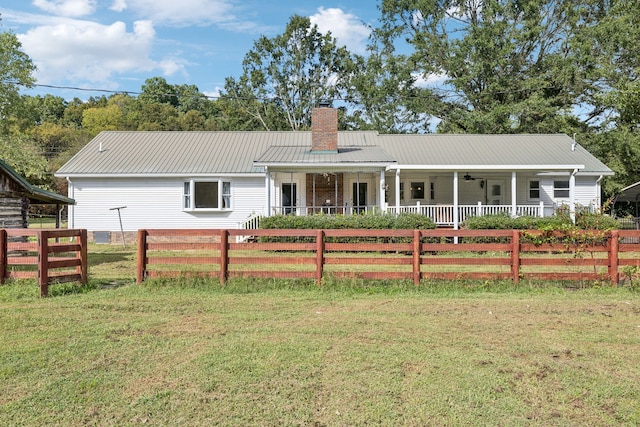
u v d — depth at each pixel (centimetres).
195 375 512
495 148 2402
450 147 2430
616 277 1023
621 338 648
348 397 463
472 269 1358
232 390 478
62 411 435
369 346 610
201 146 2472
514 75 3725
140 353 581
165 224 2205
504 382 499
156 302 869
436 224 2058
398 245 1028
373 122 3934
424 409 440
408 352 588
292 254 1750
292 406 445
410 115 3938
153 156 2327
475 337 652
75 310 806
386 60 3912
